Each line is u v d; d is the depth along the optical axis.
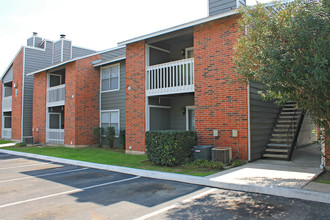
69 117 16.80
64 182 7.67
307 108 5.93
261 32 6.19
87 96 16.91
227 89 9.98
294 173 7.55
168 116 14.28
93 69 17.31
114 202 5.70
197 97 10.82
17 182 7.73
